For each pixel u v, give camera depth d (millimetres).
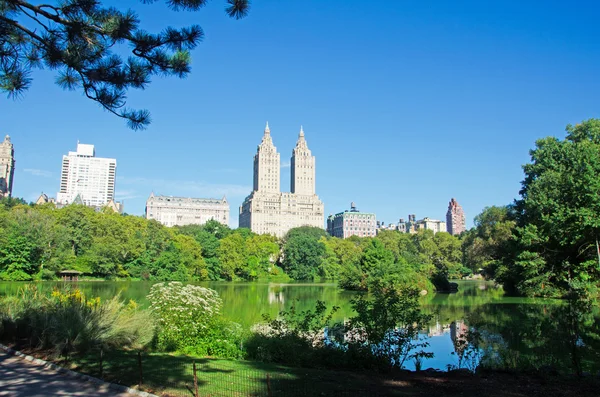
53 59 11719
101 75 11633
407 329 16953
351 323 16750
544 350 20703
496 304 46500
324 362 15836
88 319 17531
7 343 17859
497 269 62156
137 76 12023
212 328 19328
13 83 11375
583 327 25656
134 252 94125
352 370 15102
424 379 13422
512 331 27641
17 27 11734
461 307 44062
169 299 19453
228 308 43406
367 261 75312
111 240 91250
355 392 11484
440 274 77188
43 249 78688
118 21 11328
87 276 89750
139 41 11617
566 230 40875
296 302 50562
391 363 15867
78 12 11312
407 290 18562
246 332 19609
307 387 11828
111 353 16125
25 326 18250
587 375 14117
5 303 21438
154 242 102188
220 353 17953
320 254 126688
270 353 17078
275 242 148000
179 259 100000
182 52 12055
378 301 17125
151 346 18312
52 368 14094
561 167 52125
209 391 11367
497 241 74312
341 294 65750
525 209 52125
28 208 97062
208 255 115062
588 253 42938
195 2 11031
